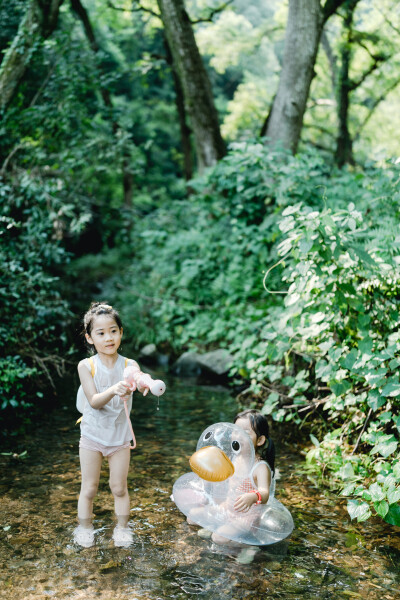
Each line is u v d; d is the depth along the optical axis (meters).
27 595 2.44
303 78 8.80
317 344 4.79
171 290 9.38
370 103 17.36
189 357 7.88
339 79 14.92
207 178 8.26
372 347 3.67
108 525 3.15
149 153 23.31
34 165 7.50
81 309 11.22
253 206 7.67
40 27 7.85
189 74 9.35
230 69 25.00
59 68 7.98
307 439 4.79
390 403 3.82
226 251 8.45
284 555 2.86
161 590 2.50
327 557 2.85
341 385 3.90
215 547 2.92
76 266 14.02
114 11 13.13
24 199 6.84
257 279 7.79
